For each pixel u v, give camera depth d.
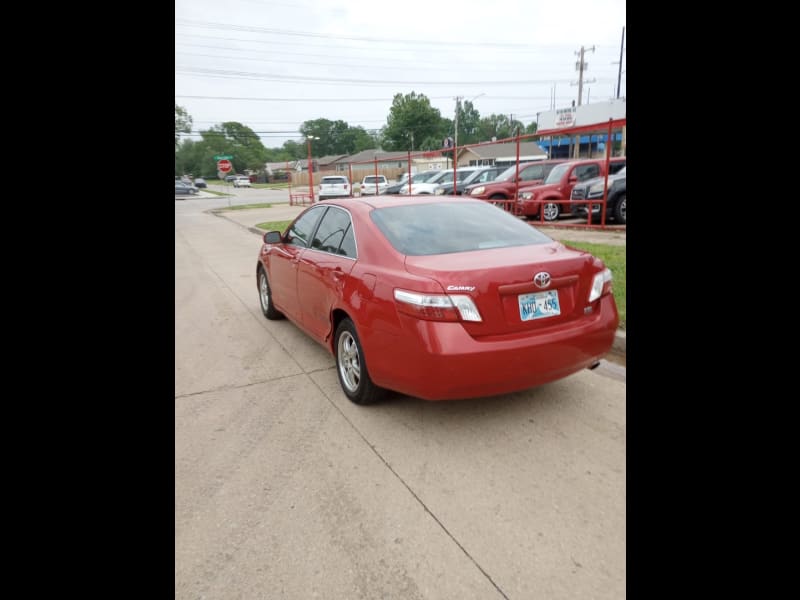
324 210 4.48
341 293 3.53
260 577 2.07
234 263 10.96
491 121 106.38
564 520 2.35
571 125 32.16
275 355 4.88
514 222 3.86
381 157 81.19
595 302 3.19
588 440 3.05
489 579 2.02
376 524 2.38
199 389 4.08
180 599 1.94
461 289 2.78
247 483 2.75
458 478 2.72
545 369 2.93
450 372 2.76
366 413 3.54
